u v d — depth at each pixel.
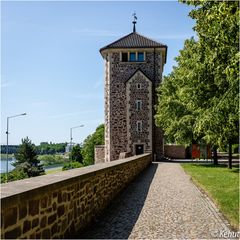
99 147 50.75
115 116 46.16
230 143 27.41
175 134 32.28
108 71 46.69
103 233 7.50
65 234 6.62
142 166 26.16
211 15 9.27
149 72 46.12
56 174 7.56
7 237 4.47
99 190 9.54
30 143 56.44
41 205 5.52
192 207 10.69
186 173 23.97
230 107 12.54
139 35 48.50
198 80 16.97
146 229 7.89
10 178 44.94
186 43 22.23
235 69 9.09
